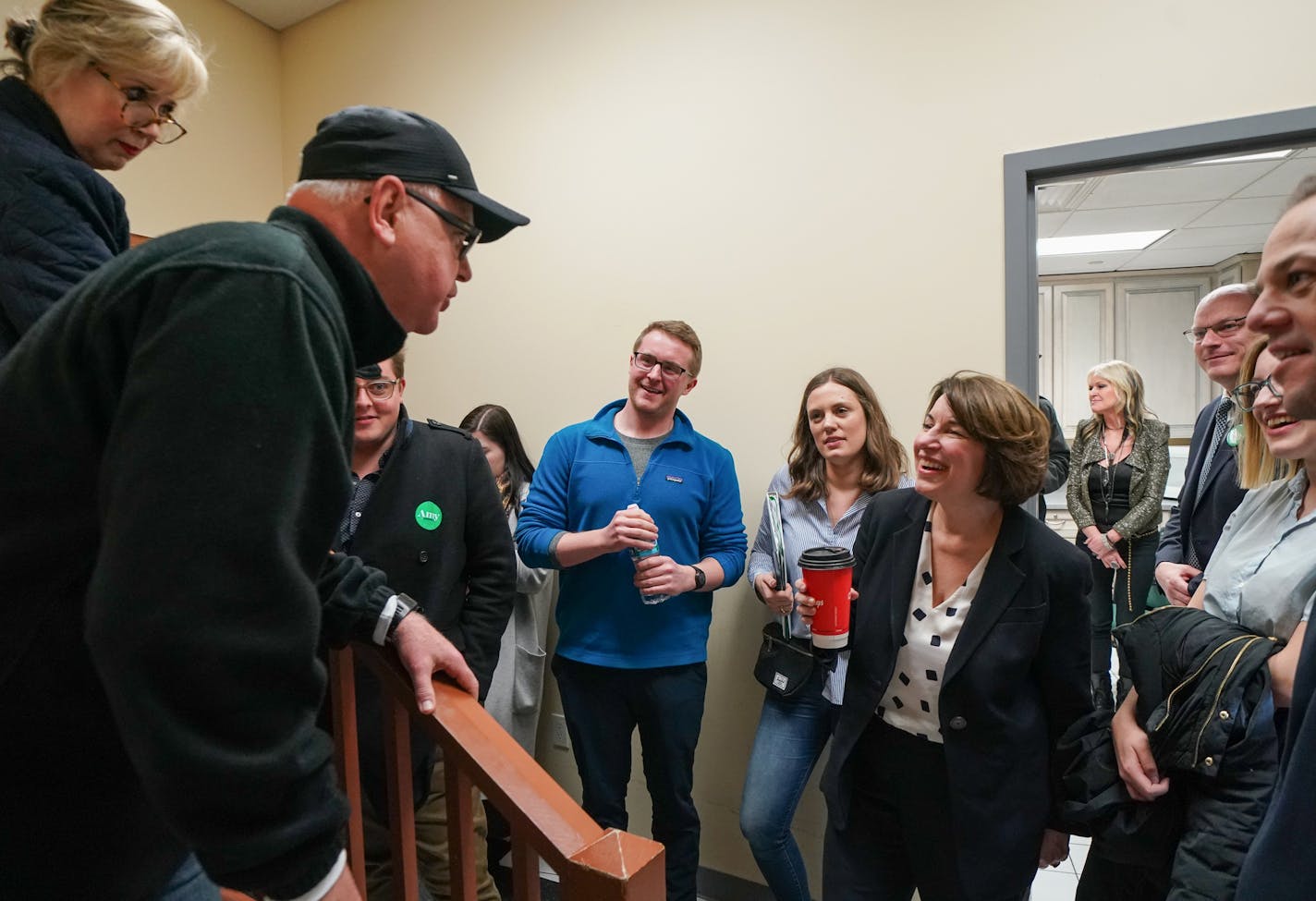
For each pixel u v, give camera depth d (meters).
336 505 0.56
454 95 2.68
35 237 0.98
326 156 0.68
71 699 0.56
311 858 0.53
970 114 1.87
